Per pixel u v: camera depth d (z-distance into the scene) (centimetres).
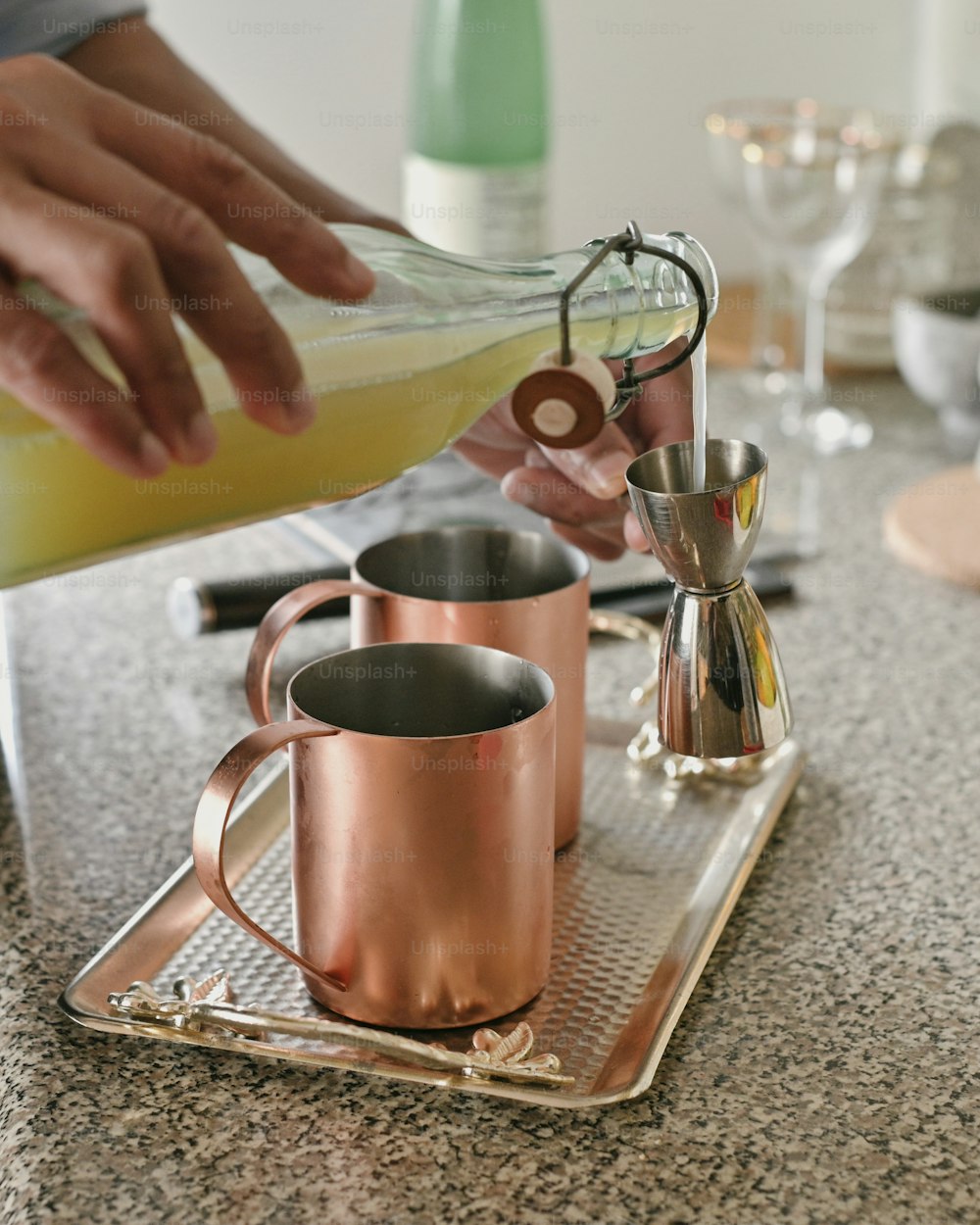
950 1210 41
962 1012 50
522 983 48
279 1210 40
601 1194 41
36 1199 41
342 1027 45
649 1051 46
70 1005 48
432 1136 43
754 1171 42
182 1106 44
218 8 138
